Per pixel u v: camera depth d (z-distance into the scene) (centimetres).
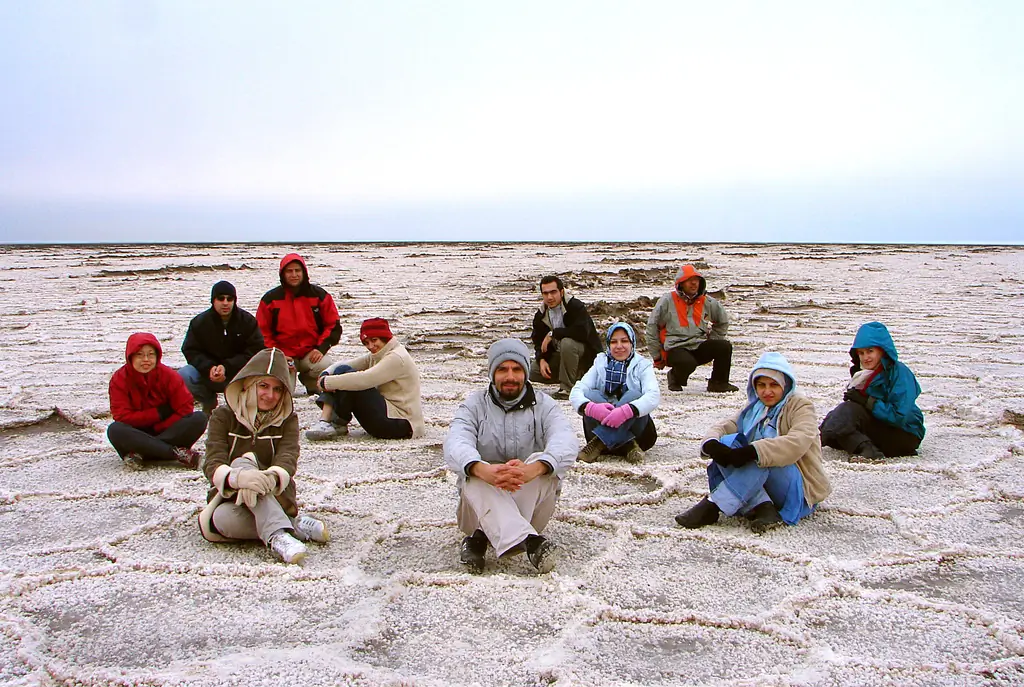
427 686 301
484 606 372
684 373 923
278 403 454
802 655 329
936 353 1154
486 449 436
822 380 949
